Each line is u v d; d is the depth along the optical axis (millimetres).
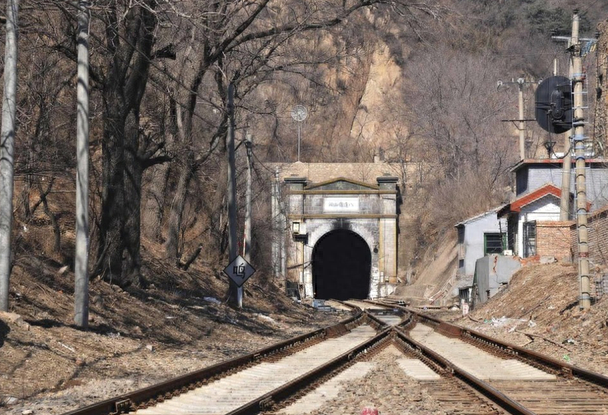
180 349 21031
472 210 78125
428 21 35531
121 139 26828
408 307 67438
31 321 18047
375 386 14820
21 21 23641
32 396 13102
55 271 24562
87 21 19578
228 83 35344
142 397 12023
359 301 79500
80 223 19422
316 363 20078
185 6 29344
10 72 17797
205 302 32281
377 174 96125
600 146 60406
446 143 93562
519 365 18953
